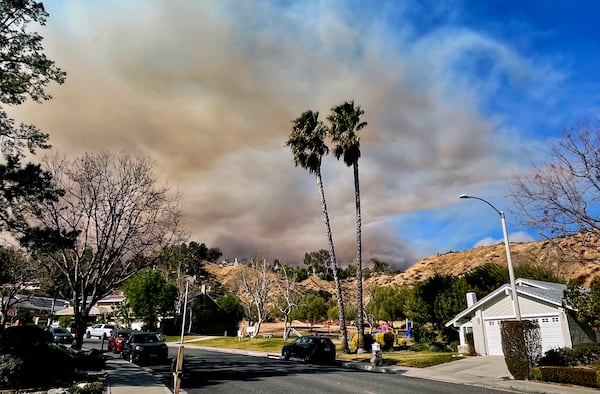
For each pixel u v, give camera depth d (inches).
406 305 1608.0
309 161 1422.2
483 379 700.0
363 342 1259.2
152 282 2175.2
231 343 1753.2
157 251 1103.0
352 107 1406.3
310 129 1433.3
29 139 715.4
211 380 662.5
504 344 719.1
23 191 680.4
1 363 538.6
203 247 6378.0
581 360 768.3
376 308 2395.4
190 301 2493.8
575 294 710.5
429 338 1482.5
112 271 1087.0
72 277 985.5
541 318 1009.5
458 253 5147.6
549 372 649.0
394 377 737.0
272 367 885.8
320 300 2903.5
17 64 661.3
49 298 2657.5
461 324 1208.2
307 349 1057.5
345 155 1387.8
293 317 2768.2
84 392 490.0
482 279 1565.0
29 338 583.2
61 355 623.2
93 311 2812.5
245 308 2564.0
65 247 753.6
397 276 5285.4
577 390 571.8
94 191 997.8
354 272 6535.4
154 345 965.8
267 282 2224.4
